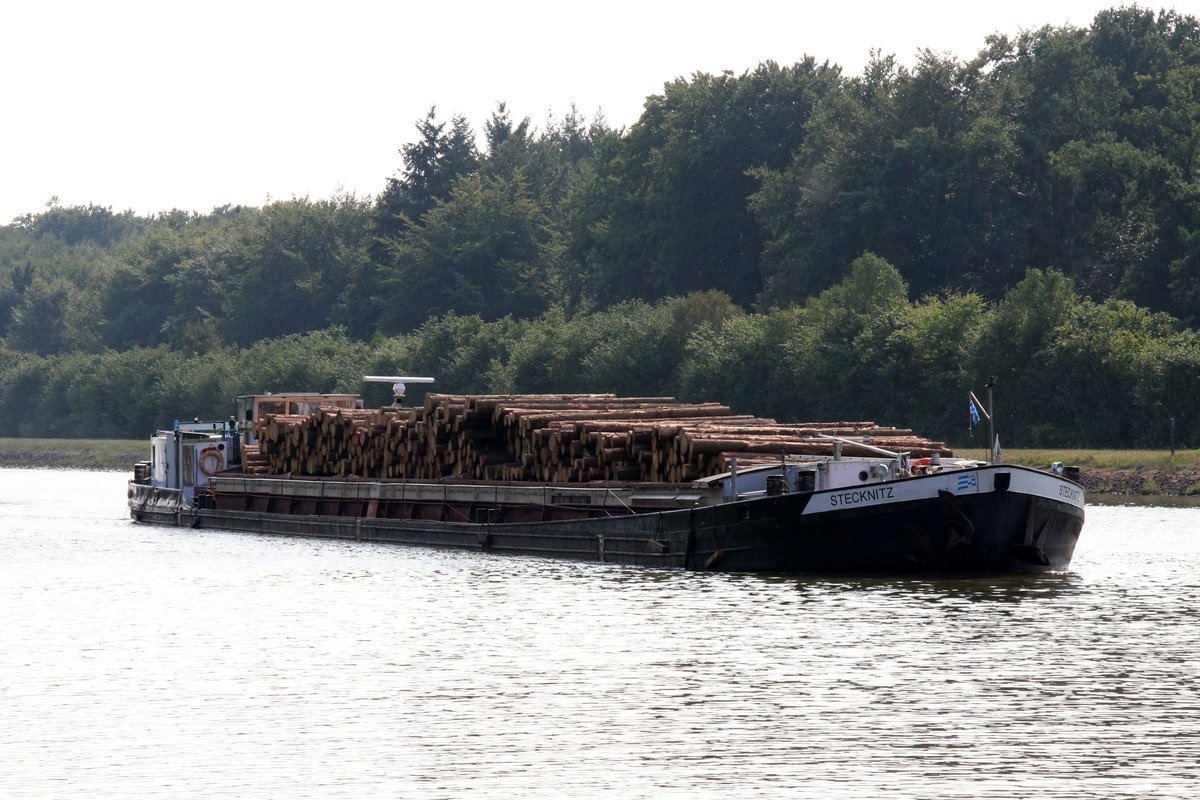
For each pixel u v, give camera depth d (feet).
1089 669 282.97
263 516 609.01
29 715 255.09
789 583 409.90
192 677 285.23
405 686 274.16
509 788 209.77
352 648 313.73
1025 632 324.19
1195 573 427.74
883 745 229.45
